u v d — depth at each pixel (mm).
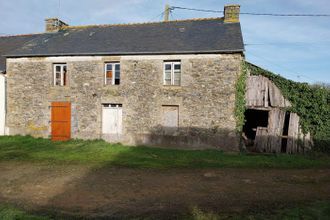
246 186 8156
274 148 14164
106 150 13070
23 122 16266
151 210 6227
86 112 15375
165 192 7547
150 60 14578
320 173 9914
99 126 15188
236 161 11570
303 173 9883
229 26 15734
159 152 13031
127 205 6547
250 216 5797
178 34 15758
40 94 16016
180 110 14188
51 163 10773
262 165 11023
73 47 15945
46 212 6031
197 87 14023
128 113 14836
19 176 8977
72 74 15562
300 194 7457
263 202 6781
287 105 14203
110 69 15414
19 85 16328
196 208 6273
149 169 10117
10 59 16469
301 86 14094
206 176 9258
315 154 13422
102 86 15172
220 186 8133
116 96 14984
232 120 13617
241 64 13781
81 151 12891
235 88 13594
